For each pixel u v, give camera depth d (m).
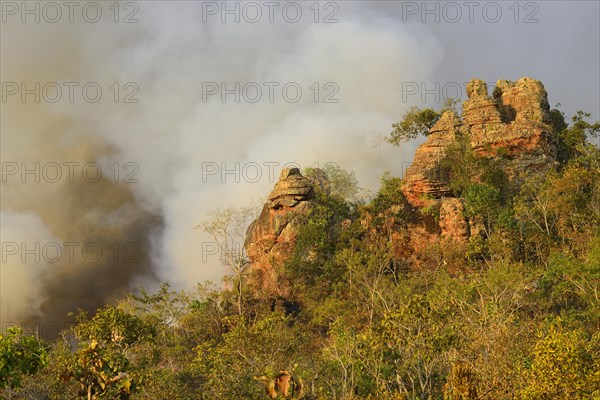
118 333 78.06
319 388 62.66
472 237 125.81
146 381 66.69
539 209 126.56
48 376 65.75
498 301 84.50
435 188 137.25
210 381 63.88
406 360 65.06
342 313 108.19
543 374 48.31
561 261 99.75
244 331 80.31
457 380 49.22
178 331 113.00
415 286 114.12
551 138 141.88
